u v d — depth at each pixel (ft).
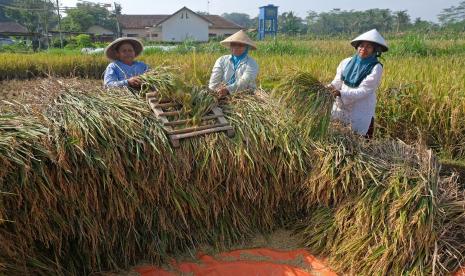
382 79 24.76
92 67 59.11
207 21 213.87
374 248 11.65
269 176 13.50
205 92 13.98
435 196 11.98
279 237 13.71
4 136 10.03
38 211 10.08
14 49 112.88
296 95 13.99
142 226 12.12
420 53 62.18
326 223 13.04
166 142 12.08
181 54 66.85
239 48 16.46
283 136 13.58
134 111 12.32
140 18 248.11
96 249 11.29
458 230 12.06
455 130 20.77
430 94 21.99
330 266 12.42
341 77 16.02
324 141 13.97
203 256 12.68
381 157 13.75
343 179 12.96
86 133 10.85
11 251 9.71
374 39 14.40
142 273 11.90
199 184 12.53
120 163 11.12
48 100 12.00
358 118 15.76
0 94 30.53
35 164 10.08
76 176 10.62
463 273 11.22
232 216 13.28
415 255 11.39
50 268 10.52
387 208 12.01
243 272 12.10
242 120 13.50
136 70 15.98
